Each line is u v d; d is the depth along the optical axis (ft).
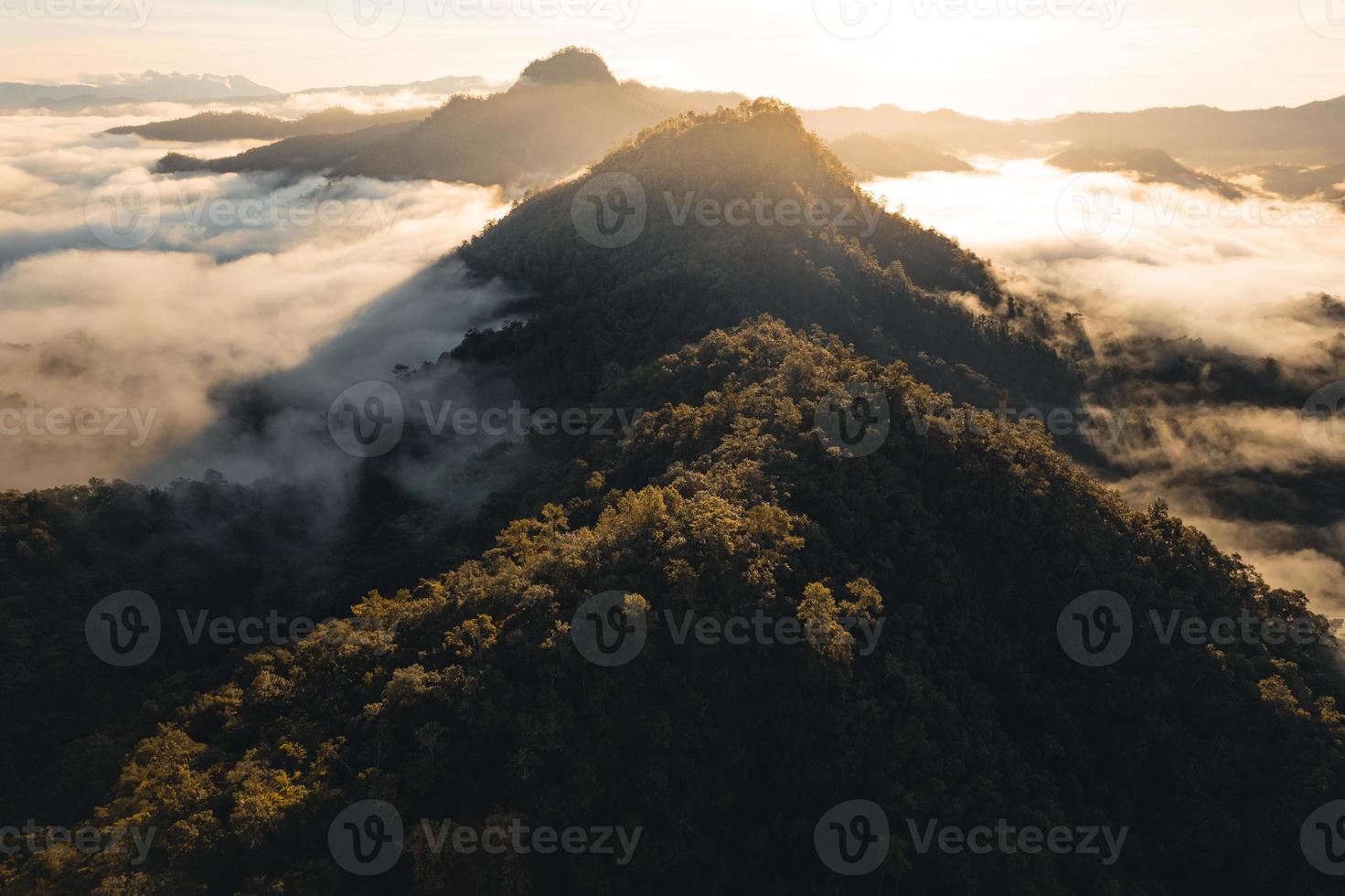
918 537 304.71
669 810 223.71
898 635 272.10
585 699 227.40
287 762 219.00
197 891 187.52
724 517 276.41
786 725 246.88
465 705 216.95
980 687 278.67
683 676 239.30
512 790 211.41
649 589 253.65
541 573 267.80
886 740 241.35
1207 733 287.89
